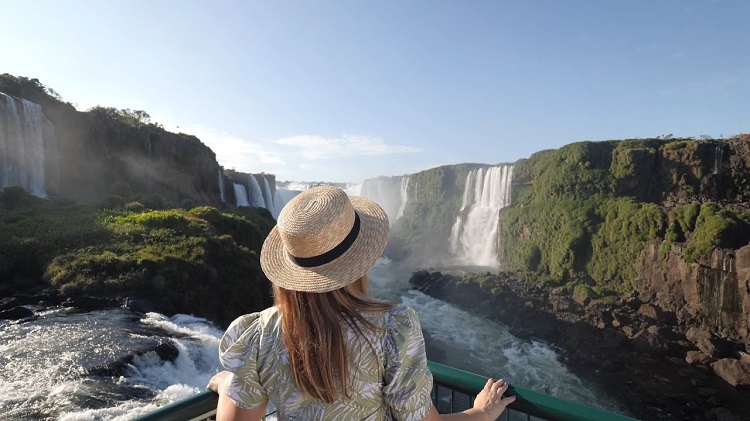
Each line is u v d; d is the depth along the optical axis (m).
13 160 40.66
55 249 24.67
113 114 60.44
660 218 46.44
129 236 27.61
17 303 19.77
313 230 1.46
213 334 19.41
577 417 2.00
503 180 73.56
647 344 32.47
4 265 22.77
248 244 40.84
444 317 42.97
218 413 1.63
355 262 1.53
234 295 27.58
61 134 46.72
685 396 26.50
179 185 59.75
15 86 44.59
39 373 13.73
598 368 30.95
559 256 55.75
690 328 35.03
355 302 1.51
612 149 60.12
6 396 12.31
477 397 2.13
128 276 22.45
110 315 19.28
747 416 24.56
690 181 53.03
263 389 1.58
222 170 71.81
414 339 1.51
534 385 29.09
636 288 46.94
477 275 52.97
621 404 26.64
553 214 59.62
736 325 36.06
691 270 40.22
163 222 31.80
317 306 1.47
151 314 20.25
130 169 53.41
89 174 48.44
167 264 24.22
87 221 30.45
